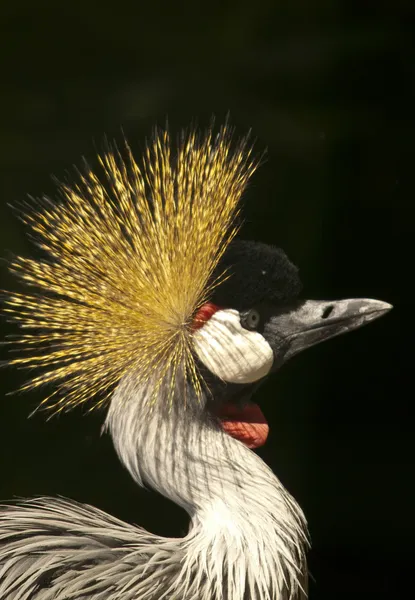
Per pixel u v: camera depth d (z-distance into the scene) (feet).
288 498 10.66
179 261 10.59
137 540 10.59
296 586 10.62
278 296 10.65
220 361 10.61
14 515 10.64
